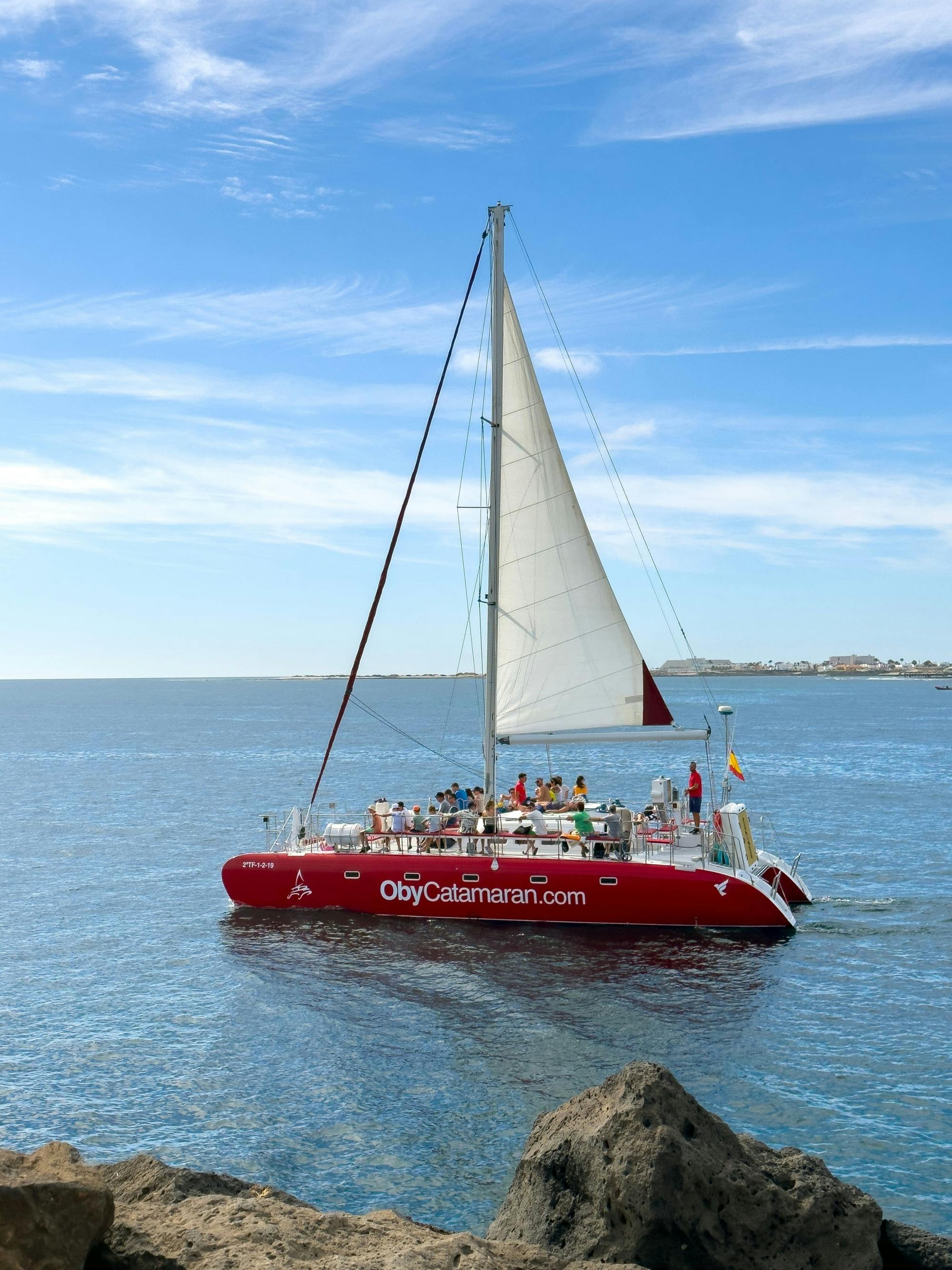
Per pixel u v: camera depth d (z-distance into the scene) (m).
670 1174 8.96
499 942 25.77
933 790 61.28
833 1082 17.28
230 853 41.31
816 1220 9.09
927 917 28.59
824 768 76.56
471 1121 15.87
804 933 26.72
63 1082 17.55
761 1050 18.70
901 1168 14.30
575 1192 9.56
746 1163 9.48
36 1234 7.38
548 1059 18.38
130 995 22.38
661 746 108.19
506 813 28.56
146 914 29.98
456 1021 20.36
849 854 38.94
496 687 29.44
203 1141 15.30
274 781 71.00
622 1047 18.92
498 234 29.23
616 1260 8.93
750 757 88.31
